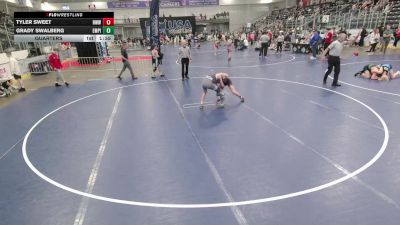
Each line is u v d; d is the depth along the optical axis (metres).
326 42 20.02
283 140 6.88
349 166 5.62
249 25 44.84
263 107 9.40
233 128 7.73
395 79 12.78
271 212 4.39
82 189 5.20
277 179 5.27
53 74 17.95
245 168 5.69
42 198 4.98
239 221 4.22
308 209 4.44
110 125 8.40
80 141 7.35
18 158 6.55
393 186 4.95
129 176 5.58
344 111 8.77
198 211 4.48
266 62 19.30
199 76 15.28
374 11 26.30
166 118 8.74
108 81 14.87
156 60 15.66
